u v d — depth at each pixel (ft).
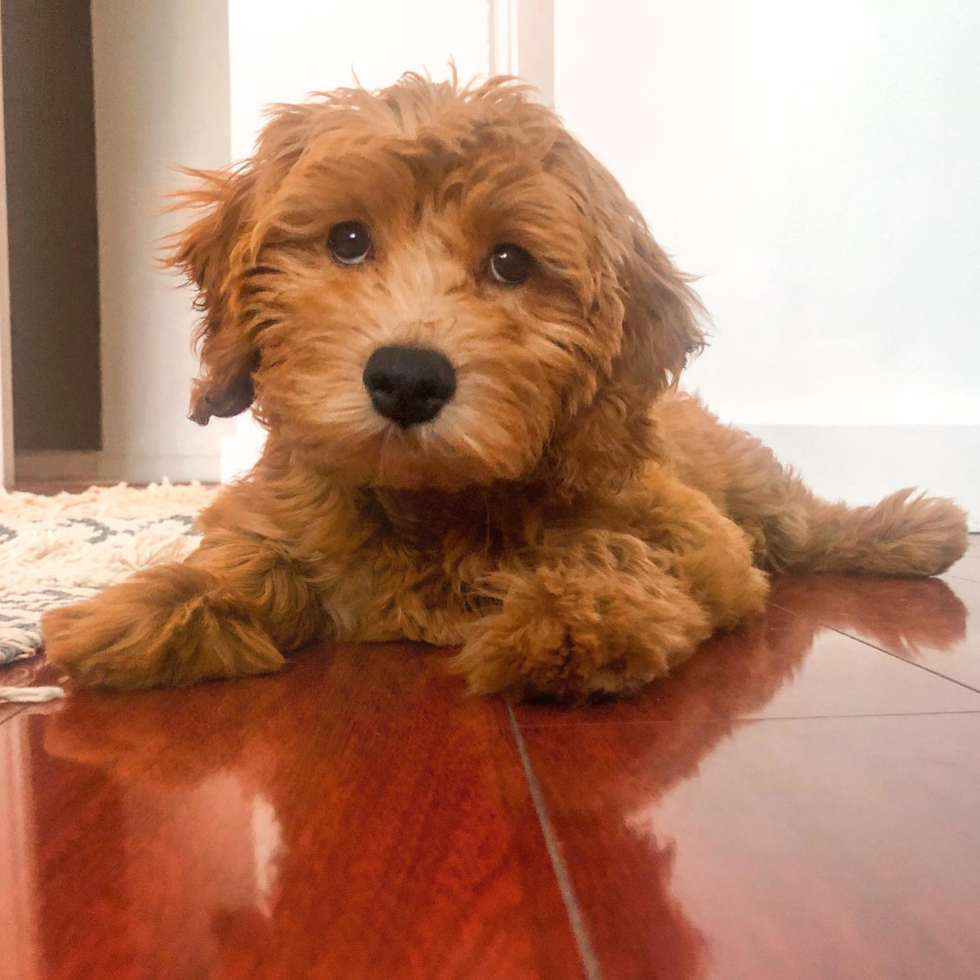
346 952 0.45
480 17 2.09
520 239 0.96
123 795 0.64
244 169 1.12
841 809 0.63
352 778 0.67
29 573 1.40
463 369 0.88
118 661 0.88
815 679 0.95
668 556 1.09
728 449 1.62
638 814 0.62
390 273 0.94
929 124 1.99
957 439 2.14
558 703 0.86
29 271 3.66
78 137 3.74
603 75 2.03
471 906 0.50
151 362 3.82
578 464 1.02
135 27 3.66
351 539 1.07
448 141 0.93
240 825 0.59
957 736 0.78
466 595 1.07
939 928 0.48
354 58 2.13
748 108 2.02
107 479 3.74
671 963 0.45
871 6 1.96
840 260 2.06
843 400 2.13
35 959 0.44
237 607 0.95
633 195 2.06
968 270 2.06
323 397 0.90
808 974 0.44
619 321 1.01
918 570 1.62
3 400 3.01
